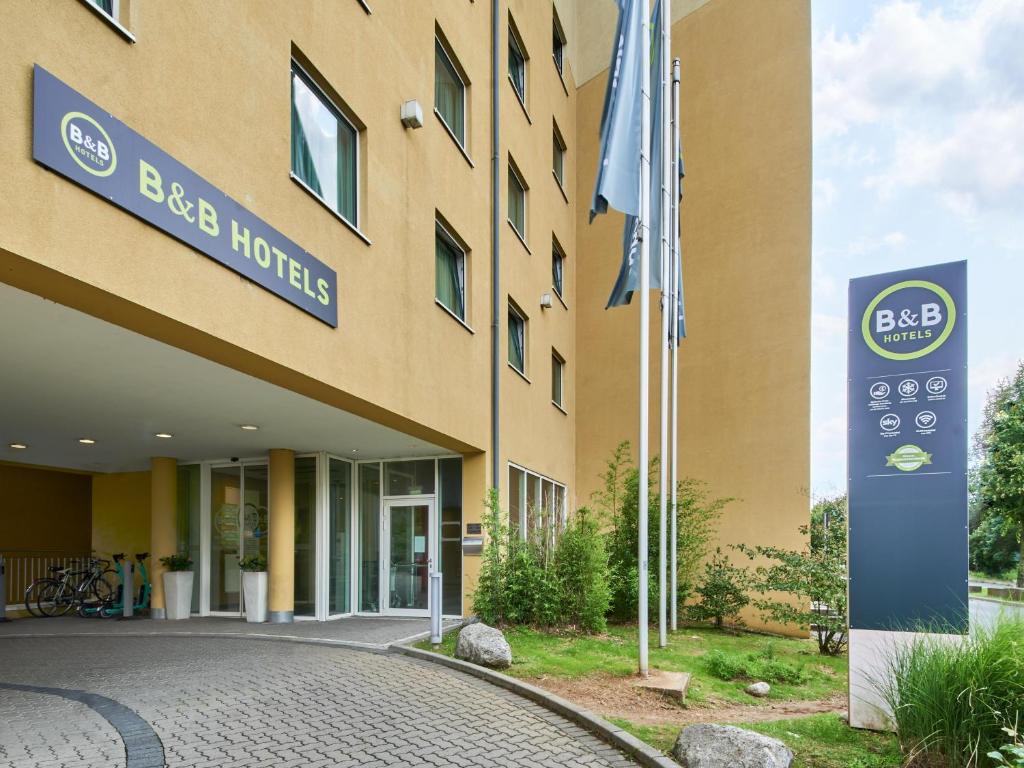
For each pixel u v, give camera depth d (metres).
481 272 13.61
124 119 5.40
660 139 11.77
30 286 5.00
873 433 6.93
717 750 4.99
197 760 5.11
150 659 8.77
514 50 17.11
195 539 14.18
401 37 10.61
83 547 17.39
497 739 5.68
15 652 9.46
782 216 17.19
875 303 7.09
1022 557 31.61
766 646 12.13
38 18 4.70
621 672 8.32
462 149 12.91
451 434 11.75
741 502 16.73
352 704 6.59
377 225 9.52
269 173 7.24
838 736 6.20
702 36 19.09
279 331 7.22
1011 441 29.91
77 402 9.10
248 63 7.01
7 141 4.44
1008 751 4.48
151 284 5.57
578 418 20.48
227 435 11.62
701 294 18.14
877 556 6.72
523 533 12.69
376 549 14.15
